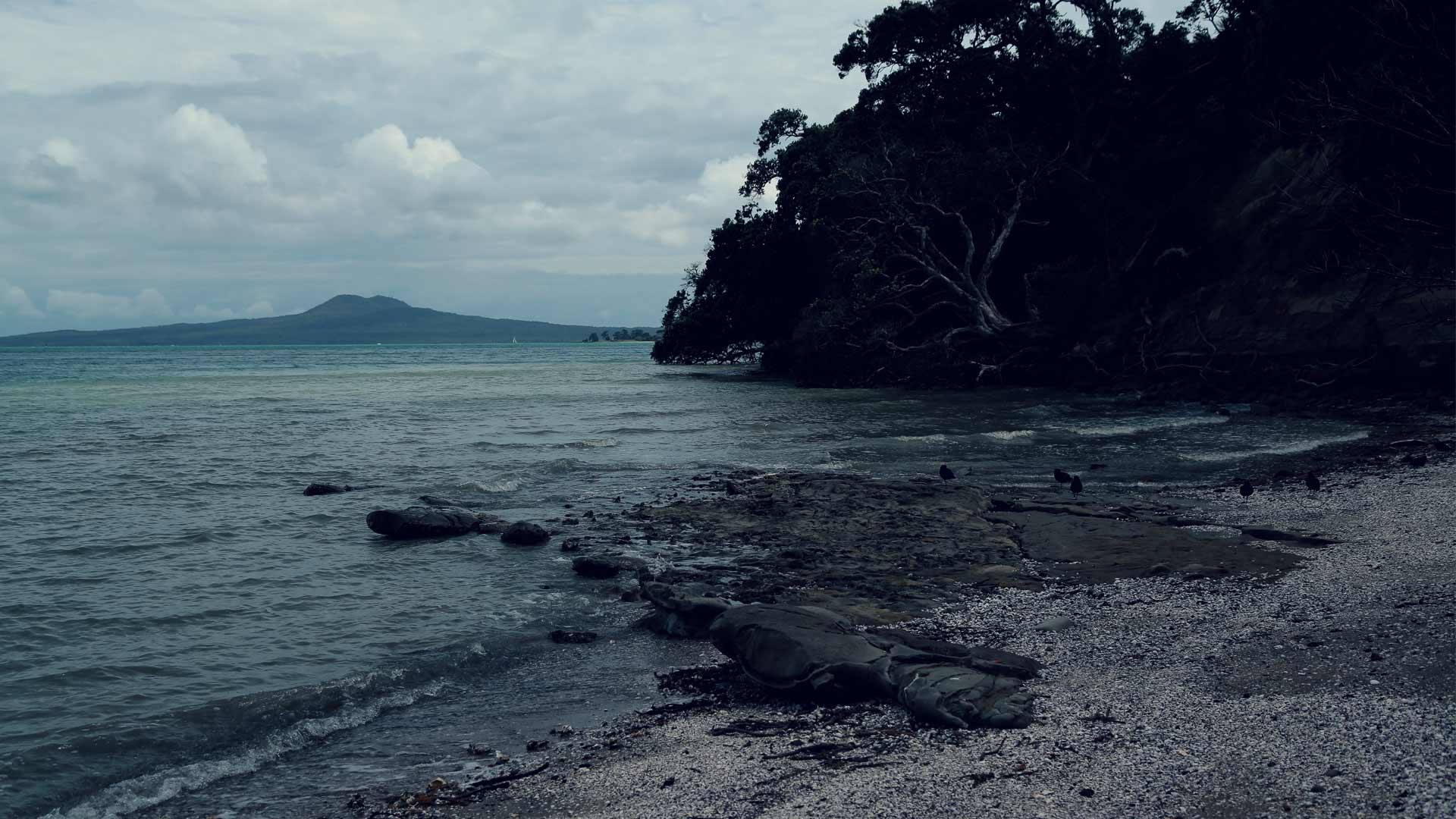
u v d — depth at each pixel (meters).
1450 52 31.97
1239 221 42.41
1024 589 11.05
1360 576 10.15
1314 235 37.34
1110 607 9.88
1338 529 13.08
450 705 8.39
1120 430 27.78
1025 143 52.53
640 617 10.93
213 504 18.25
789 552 13.42
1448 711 5.89
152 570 13.08
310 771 7.02
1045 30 53.50
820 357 55.78
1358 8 37.41
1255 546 12.35
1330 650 7.57
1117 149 52.00
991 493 17.73
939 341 49.88
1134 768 5.56
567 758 6.97
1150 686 7.23
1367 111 34.03
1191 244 44.28
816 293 65.19
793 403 41.53
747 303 69.62
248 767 7.13
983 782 5.61
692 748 6.91
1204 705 6.59
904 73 55.50
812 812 5.41
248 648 9.81
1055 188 52.09
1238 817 4.78
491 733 7.70
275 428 33.12
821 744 6.70
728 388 56.06
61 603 11.40
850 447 25.83
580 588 12.23
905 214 51.41
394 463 24.02
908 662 7.90
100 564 13.44
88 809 6.45
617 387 58.31
